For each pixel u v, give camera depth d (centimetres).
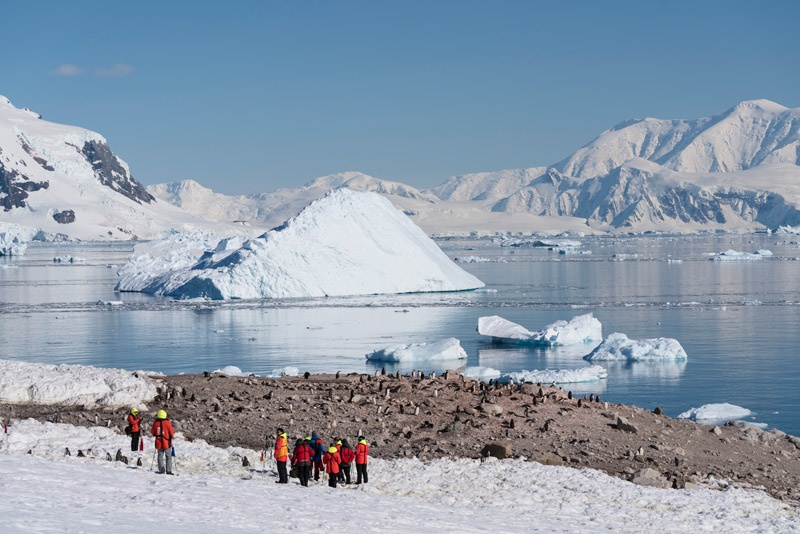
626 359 7225
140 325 10031
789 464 3884
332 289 13838
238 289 13538
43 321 10500
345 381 4603
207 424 3691
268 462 3162
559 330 8288
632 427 4003
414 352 7288
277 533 2039
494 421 3903
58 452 2989
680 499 3086
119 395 3888
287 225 14238
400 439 3625
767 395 5731
